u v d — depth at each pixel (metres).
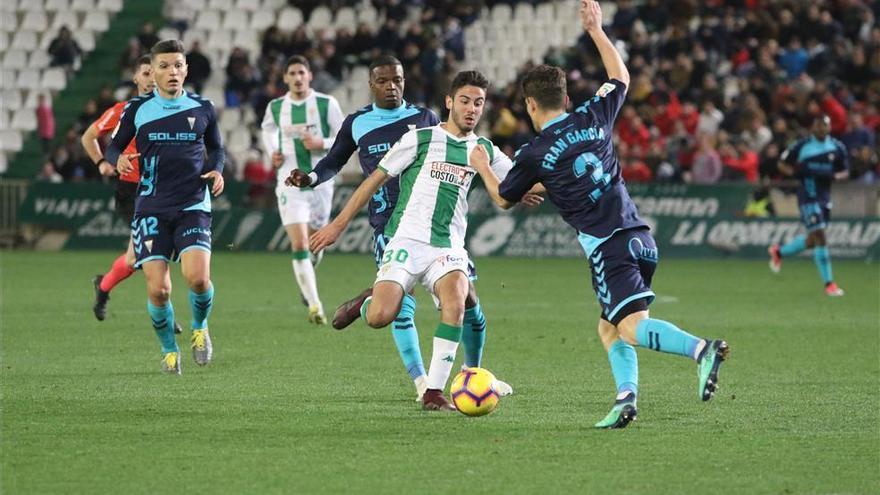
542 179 24.11
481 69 90.75
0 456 21.44
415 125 29.45
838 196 73.62
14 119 89.25
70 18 95.12
